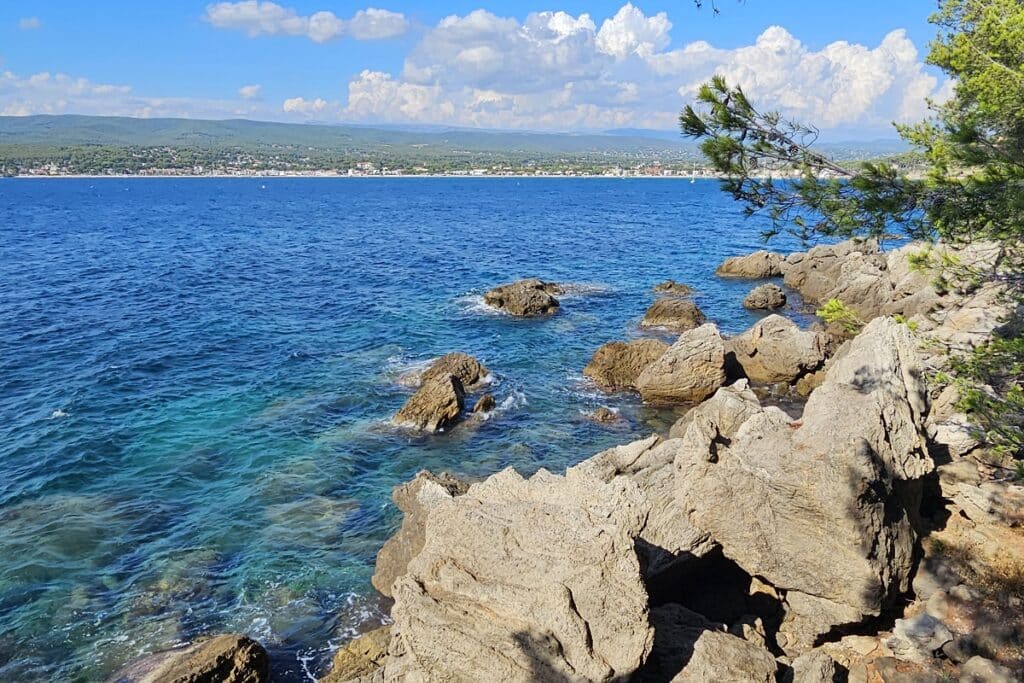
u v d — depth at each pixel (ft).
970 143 34.47
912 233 33.50
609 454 55.67
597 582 31.60
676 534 42.09
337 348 116.98
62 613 50.42
